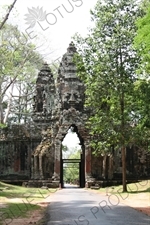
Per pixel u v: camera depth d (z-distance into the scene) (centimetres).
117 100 4325
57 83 5950
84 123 5534
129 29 4262
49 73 6128
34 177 5434
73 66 5844
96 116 4456
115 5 4328
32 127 5738
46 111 5834
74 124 5553
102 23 4331
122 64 4250
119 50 4253
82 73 4400
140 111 4062
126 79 4244
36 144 5669
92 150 5453
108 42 4241
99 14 4347
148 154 5497
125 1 4294
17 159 5628
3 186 4619
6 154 5653
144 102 3888
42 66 6156
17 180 5538
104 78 4294
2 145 5691
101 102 4406
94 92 4359
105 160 5344
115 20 4306
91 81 4359
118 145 4391
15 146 5675
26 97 7506
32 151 5638
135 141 4562
